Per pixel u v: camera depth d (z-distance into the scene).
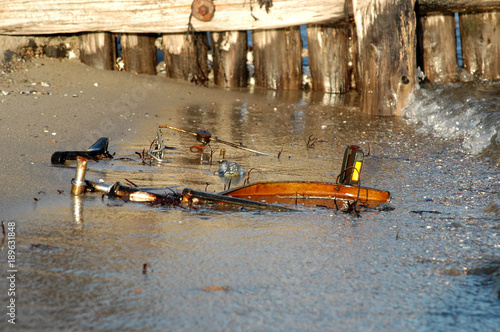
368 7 28.53
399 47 28.25
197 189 14.23
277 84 38.50
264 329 7.03
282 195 13.73
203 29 34.59
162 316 7.25
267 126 25.45
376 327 7.20
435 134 23.81
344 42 37.16
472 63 34.28
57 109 25.08
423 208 13.19
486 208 13.09
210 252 9.62
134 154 18.55
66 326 6.92
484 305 7.83
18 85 29.70
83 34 36.72
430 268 9.20
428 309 7.73
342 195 13.76
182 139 21.73
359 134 23.97
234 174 16.08
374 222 11.90
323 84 37.53
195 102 31.33
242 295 7.95
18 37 34.62
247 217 11.90
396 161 18.88
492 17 33.06
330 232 11.05
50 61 35.84
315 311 7.55
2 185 13.31
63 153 16.25
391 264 9.36
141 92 32.22
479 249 10.16
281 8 33.12
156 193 13.24
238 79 38.69
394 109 28.67
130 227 10.80
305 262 9.32
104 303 7.55
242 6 33.66
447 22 33.78
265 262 9.25
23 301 7.52
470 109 24.67
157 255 9.37
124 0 34.47
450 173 17.03
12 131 20.09
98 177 14.87
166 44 37.62
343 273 8.90
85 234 10.25
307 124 26.22
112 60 37.28
